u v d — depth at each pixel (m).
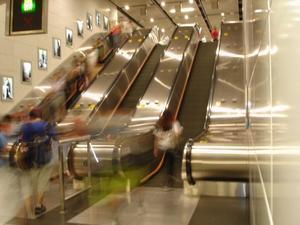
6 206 4.85
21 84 9.41
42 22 5.98
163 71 10.08
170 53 11.02
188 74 10.59
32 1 6.04
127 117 9.25
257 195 1.05
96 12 14.73
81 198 5.48
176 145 6.34
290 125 0.36
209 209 4.79
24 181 4.84
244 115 7.62
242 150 4.80
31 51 9.92
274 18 0.51
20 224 4.38
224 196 5.36
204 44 12.69
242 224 4.18
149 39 12.94
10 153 5.32
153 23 20.67
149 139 7.14
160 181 6.48
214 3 16.72
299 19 0.32
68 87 9.98
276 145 0.48
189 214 4.62
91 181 6.02
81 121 7.95
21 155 4.96
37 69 10.17
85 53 11.80
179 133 6.39
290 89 0.37
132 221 4.43
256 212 1.17
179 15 19.03
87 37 13.77
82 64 10.88
